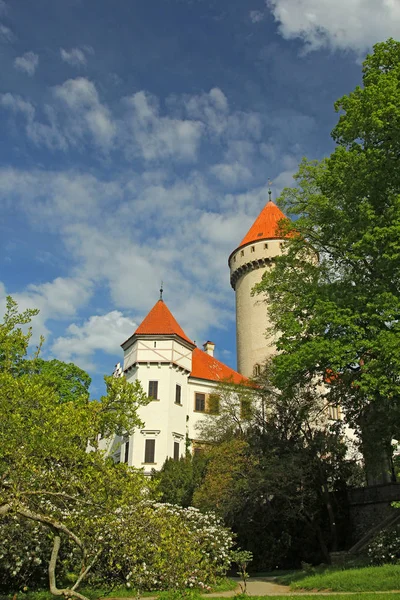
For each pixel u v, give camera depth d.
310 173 26.16
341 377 21.59
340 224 21.23
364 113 21.03
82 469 11.91
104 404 13.44
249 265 51.47
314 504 27.73
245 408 32.84
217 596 15.69
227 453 28.67
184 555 13.40
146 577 13.07
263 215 55.19
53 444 11.02
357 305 19.77
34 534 14.73
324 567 21.23
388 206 20.56
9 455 11.19
